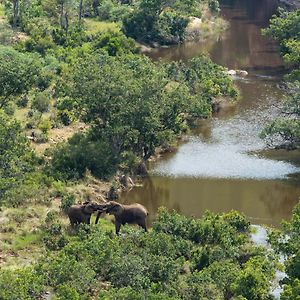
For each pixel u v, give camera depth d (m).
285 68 108.25
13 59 80.12
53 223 54.41
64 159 66.56
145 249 47.66
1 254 50.00
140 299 40.34
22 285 41.03
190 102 79.62
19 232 53.25
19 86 74.06
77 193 61.78
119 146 69.50
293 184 66.56
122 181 66.56
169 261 45.62
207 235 51.69
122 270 44.28
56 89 88.50
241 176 68.38
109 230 54.00
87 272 43.31
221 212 61.44
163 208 57.09
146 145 70.00
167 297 40.56
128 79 69.81
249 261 45.78
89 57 77.19
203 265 48.12
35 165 65.94
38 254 50.03
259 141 77.56
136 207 54.75
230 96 92.06
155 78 70.75
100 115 69.38
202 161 72.25
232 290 42.62
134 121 68.00
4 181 58.53
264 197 64.31
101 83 68.19
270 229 56.62
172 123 72.44
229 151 74.75
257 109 89.00
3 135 63.78
